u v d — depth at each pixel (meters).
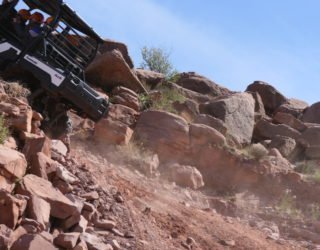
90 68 20.09
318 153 21.27
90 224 7.57
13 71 11.98
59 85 12.07
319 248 12.43
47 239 5.94
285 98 28.55
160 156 16.06
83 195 8.12
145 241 8.01
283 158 18.91
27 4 12.81
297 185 16.42
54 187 7.55
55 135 12.39
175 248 8.37
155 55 26.47
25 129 8.58
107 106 12.98
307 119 26.73
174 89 23.23
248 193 15.98
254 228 13.14
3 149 6.74
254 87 28.62
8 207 5.79
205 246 9.51
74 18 12.44
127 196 10.55
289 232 13.68
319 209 15.51
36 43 12.02
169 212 11.02
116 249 7.09
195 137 16.62
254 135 22.98
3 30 12.27
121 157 14.82
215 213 13.64
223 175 16.30
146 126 16.58
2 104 8.70
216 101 21.30
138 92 20.77
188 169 15.47
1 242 5.32
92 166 12.03
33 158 7.43
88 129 16.00
